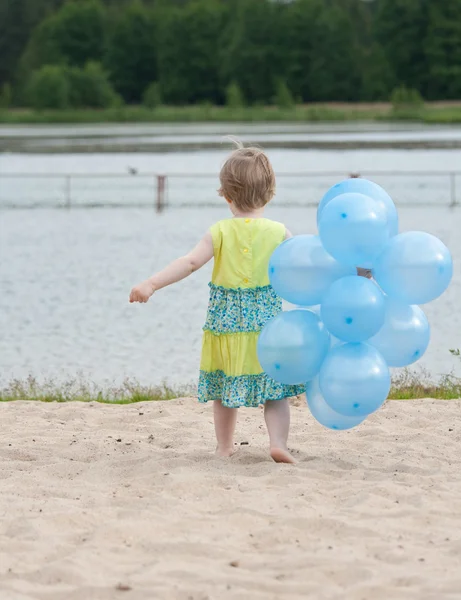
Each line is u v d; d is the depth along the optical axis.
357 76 107.50
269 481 4.75
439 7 103.25
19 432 6.21
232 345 5.11
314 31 106.81
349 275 4.79
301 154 43.94
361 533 3.97
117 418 6.71
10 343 12.37
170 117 87.69
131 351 11.80
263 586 3.45
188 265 5.08
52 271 17.95
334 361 4.71
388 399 7.66
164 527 4.05
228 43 110.06
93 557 3.72
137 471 5.03
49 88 98.06
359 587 3.42
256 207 5.30
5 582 3.52
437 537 3.91
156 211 26.84
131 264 18.59
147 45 113.31
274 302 5.21
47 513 4.26
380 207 4.72
